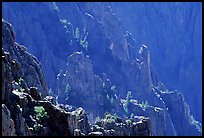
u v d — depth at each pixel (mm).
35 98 75500
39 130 67688
